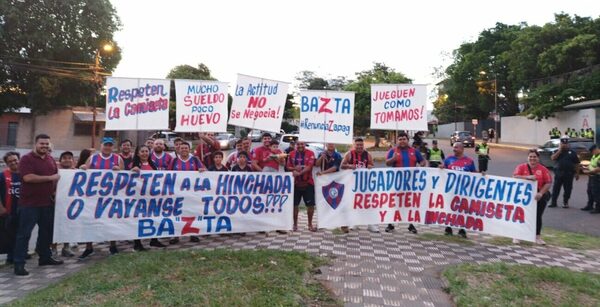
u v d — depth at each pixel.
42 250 6.51
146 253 6.65
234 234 8.41
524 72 36.12
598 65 30.28
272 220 8.25
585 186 15.99
